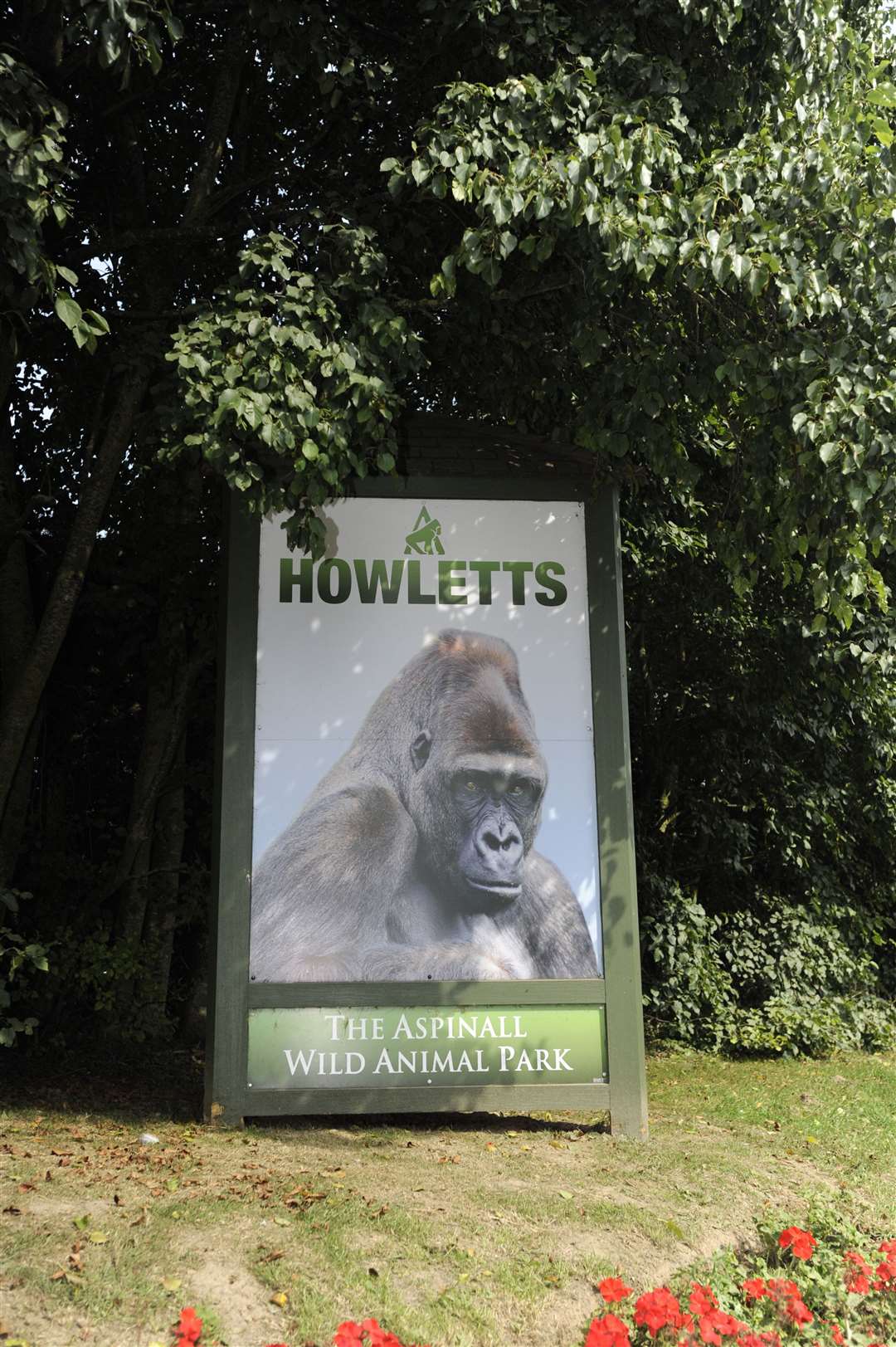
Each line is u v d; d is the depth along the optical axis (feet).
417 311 25.34
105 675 34.37
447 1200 16.87
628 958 22.30
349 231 21.66
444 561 23.24
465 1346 12.87
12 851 28.91
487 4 21.13
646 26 22.74
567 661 23.16
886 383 20.27
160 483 29.63
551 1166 19.43
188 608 31.73
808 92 23.30
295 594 22.77
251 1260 14.15
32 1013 29.53
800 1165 21.11
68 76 24.00
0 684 27.86
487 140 19.93
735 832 38.22
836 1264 15.79
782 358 20.68
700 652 37.93
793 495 21.66
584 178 19.43
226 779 21.99
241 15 24.22
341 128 27.53
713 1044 35.35
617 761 22.91
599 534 23.66
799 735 38.04
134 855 31.24
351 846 22.09
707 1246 16.15
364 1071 21.44
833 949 37.99
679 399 23.39
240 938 21.57
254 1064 21.31
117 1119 22.18
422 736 22.59
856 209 20.92
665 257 20.10
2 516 27.48
